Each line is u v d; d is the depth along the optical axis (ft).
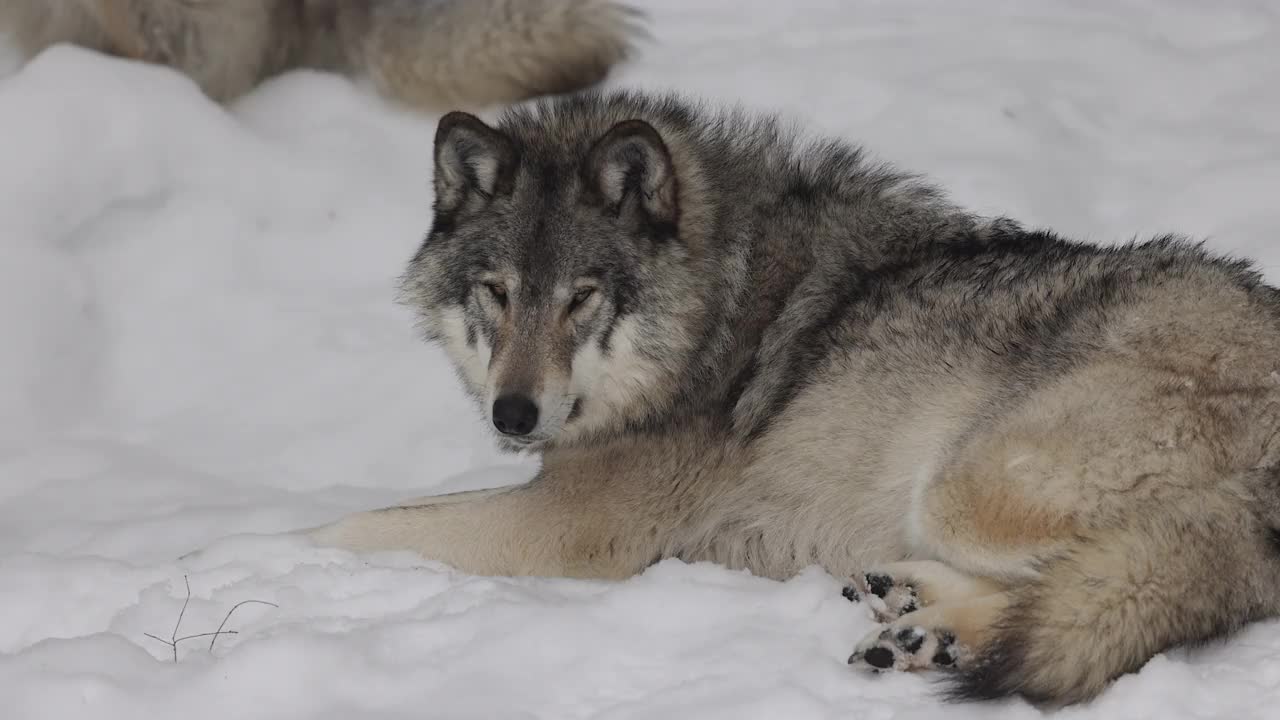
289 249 50.03
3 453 41.98
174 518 36.83
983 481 27.76
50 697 24.44
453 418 43.47
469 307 32.63
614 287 31.65
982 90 54.13
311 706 24.63
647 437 32.91
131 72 52.31
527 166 32.50
